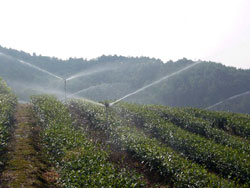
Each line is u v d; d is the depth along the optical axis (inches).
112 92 2844.5
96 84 3026.6
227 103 2741.1
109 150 575.8
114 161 561.9
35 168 469.7
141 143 608.7
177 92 2908.5
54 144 538.6
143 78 3184.1
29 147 557.6
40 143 610.5
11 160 485.1
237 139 772.0
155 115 907.4
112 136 674.2
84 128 776.3
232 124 911.0
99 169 422.0
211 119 967.0
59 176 462.0
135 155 590.6
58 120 707.4
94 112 860.6
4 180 412.2
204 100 2817.4
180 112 987.9
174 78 3043.8
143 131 817.5
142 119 872.3
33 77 2834.6
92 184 372.5
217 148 630.5
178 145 678.5
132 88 3070.9
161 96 2898.6
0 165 458.3
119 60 3863.2
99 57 3961.6
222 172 569.9
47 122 699.4
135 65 3486.7
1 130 540.7
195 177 459.2
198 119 901.8
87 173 414.0
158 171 530.0
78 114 934.4
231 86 2886.3
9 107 788.0
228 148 637.9
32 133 664.4
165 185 499.8
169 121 913.5
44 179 447.8
